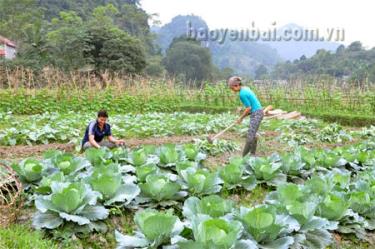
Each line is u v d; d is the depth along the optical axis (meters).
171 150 5.71
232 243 2.97
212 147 7.58
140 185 4.36
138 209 4.32
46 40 36.91
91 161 5.51
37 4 62.47
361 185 4.95
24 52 36.78
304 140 10.08
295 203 3.75
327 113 16.56
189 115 14.27
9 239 3.36
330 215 4.09
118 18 66.50
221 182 4.77
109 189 4.13
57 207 3.75
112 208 4.04
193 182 4.60
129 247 3.37
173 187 4.34
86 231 3.74
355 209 4.48
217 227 2.98
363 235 4.28
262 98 19.09
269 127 11.87
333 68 60.72
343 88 18.36
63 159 5.02
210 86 20.75
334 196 4.14
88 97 16.50
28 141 8.46
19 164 4.69
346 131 11.76
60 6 64.88
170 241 3.35
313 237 3.86
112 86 17.95
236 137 10.43
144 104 17.81
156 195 4.34
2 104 14.91
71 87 16.97
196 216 3.39
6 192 4.30
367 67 47.66
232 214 3.57
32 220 3.82
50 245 3.50
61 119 11.61
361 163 6.79
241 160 5.62
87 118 12.13
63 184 4.03
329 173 5.57
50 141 9.00
